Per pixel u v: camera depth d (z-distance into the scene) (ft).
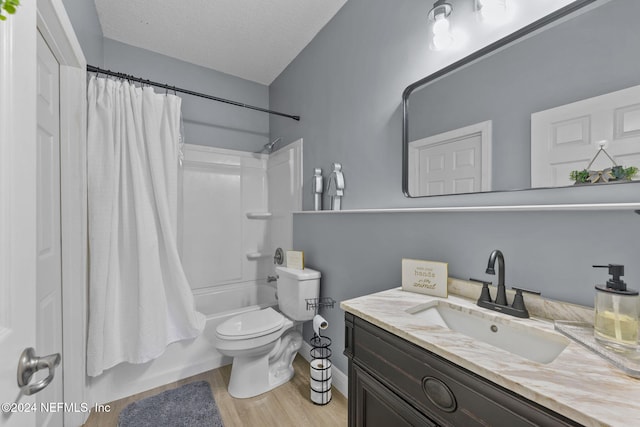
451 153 3.92
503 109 3.34
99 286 5.12
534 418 1.78
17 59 1.72
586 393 1.70
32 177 1.89
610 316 2.20
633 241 2.49
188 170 8.62
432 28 3.97
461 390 2.20
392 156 4.92
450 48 3.98
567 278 2.88
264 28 6.99
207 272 8.93
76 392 4.83
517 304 3.02
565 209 2.62
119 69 7.49
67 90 4.64
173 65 8.30
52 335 4.30
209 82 8.91
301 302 6.44
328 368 5.66
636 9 2.43
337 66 6.40
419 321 2.88
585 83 2.70
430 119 4.23
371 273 5.36
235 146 9.40
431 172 4.20
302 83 7.87
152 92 6.08
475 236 3.67
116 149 5.52
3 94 1.60
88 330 5.19
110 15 6.51
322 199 6.84
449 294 3.87
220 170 9.15
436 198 4.16
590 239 2.74
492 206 3.45
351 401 3.43
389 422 2.87
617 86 2.52
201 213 8.84
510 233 3.32
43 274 3.94
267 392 5.91
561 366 2.01
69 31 3.94
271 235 9.70
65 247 4.68
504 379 1.89
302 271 6.84
